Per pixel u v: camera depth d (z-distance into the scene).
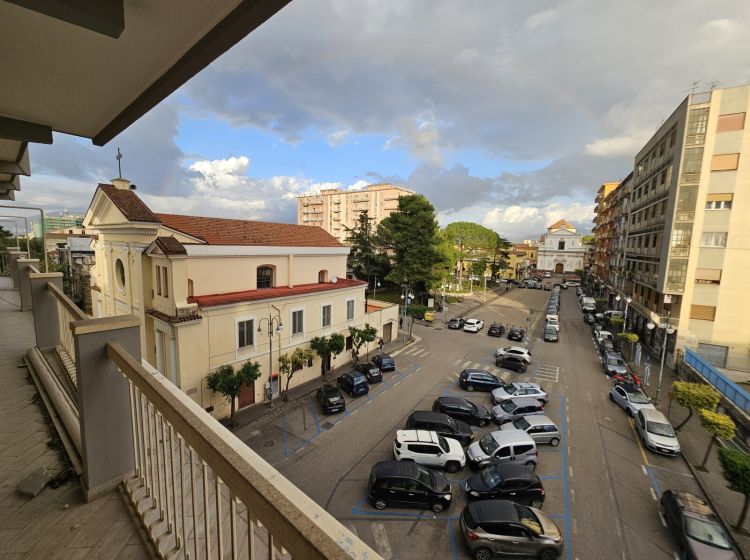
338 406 19.33
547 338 36.12
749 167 24.81
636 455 16.39
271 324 20.08
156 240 16.92
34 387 5.66
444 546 11.06
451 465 14.91
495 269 80.75
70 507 3.20
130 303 19.98
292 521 1.35
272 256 22.36
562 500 13.30
